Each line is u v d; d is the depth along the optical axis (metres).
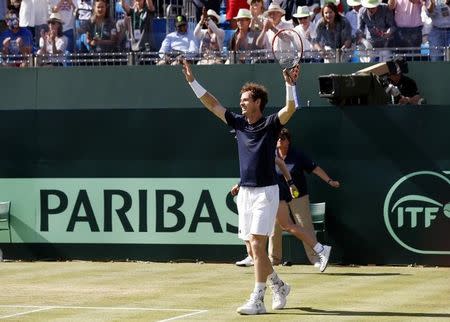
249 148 26.98
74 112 43.06
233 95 42.06
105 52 45.31
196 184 42.03
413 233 40.44
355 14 45.44
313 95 41.75
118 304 29.33
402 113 40.41
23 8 46.94
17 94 43.62
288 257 41.22
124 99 42.81
